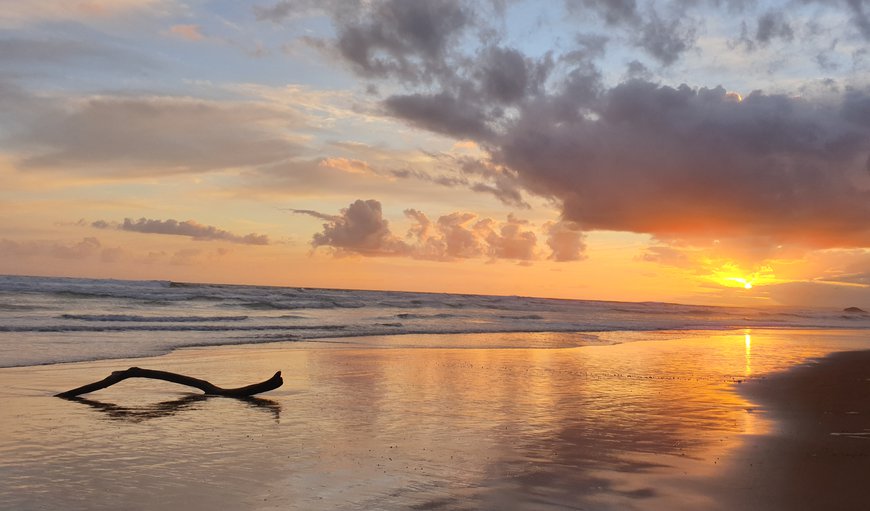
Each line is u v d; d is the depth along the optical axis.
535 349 22.33
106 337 20.77
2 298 36.91
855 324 65.00
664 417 9.83
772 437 8.47
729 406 10.98
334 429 8.61
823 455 7.48
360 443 7.80
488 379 13.91
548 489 6.01
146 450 7.31
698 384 13.81
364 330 29.34
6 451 7.09
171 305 41.25
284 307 45.75
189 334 23.39
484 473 6.51
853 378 15.66
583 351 21.95
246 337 23.33
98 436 7.96
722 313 93.88
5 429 8.16
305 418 9.35
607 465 6.90
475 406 10.53
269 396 11.28
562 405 10.78
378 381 13.27
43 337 19.66
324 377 13.70
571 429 8.80
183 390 11.88
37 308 33.91
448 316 46.00
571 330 36.00
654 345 26.03
